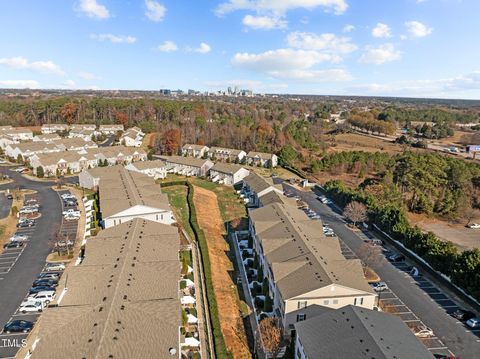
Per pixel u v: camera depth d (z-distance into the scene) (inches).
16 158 4522.6
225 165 4210.1
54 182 3651.6
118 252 1747.0
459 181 3420.3
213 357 1371.8
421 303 1756.9
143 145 5664.4
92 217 2637.8
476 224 2982.3
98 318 1239.5
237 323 1612.9
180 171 4436.5
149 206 2514.8
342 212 3110.2
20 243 2198.6
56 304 1615.4
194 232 2460.6
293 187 3917.3
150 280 1529.3
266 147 5418.3
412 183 3321.9
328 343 1171.3
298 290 1526.8
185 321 1529.3
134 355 1097.4
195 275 1948.8
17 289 1742.1
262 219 2331.4
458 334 1537.9
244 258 2235.5
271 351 1370.6
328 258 1792.6
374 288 1857.8
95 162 4328.3
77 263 1993.1
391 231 2482.8
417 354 1116.5
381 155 4571.9
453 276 1860.2
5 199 3068.4
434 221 3088.1
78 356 1074.7
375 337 1147.3
